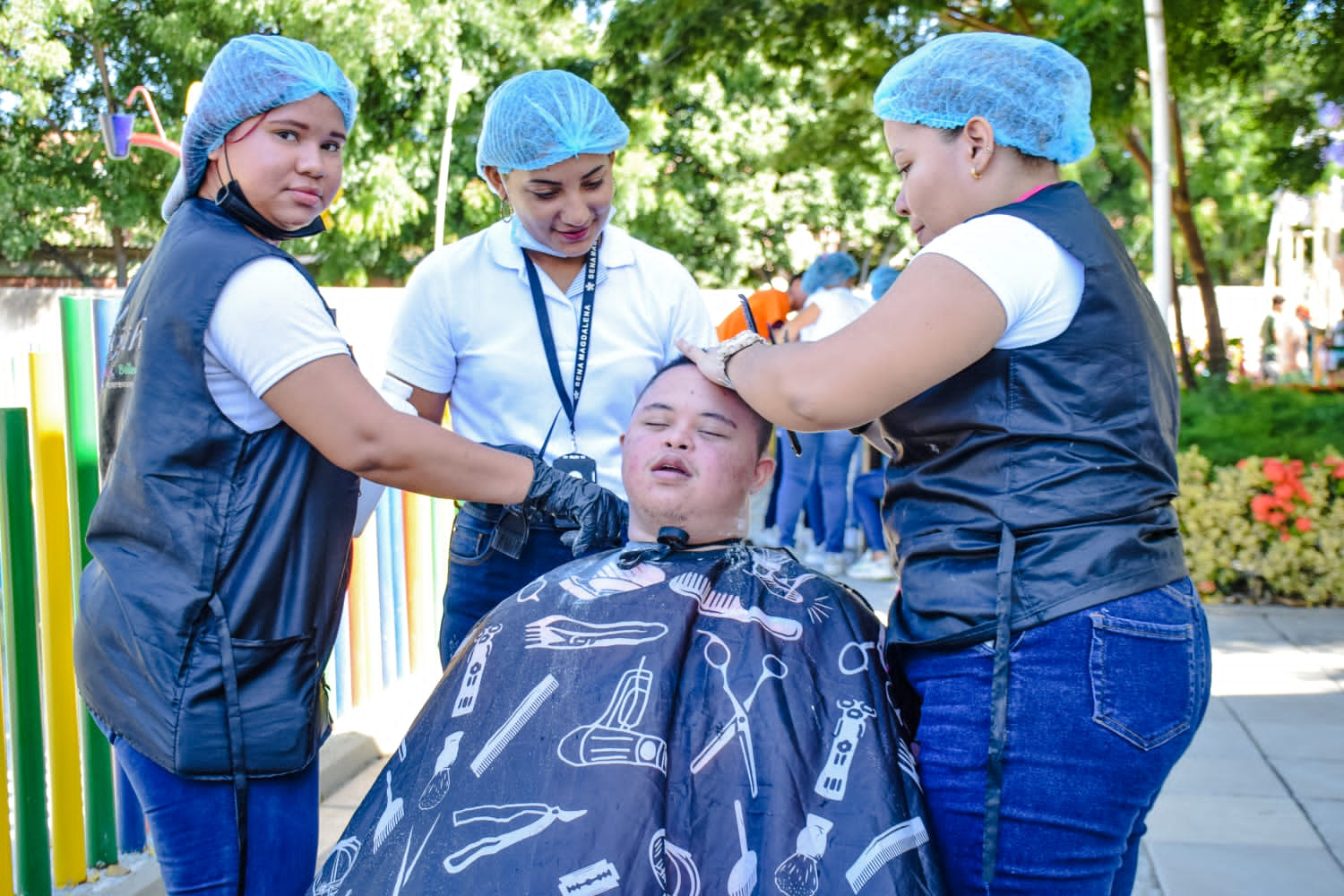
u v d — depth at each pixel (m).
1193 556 6.51
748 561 2.03
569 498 2.10
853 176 23.33
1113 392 1.71
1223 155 16.48
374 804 1.90
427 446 1.96
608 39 9.61
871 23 9.63
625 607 1.92
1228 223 22.48
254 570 1.90
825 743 1.80
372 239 18.52
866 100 10.92
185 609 1.87
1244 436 7.04
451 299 2.58
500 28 17.91
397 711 4.53
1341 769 4.18
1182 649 1.72
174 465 1.87
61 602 3.03
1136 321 1.73
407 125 18.36
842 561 7.13
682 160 23.30
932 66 1.80
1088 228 1.73
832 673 1.87
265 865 1.95
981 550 1.75
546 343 2.57
